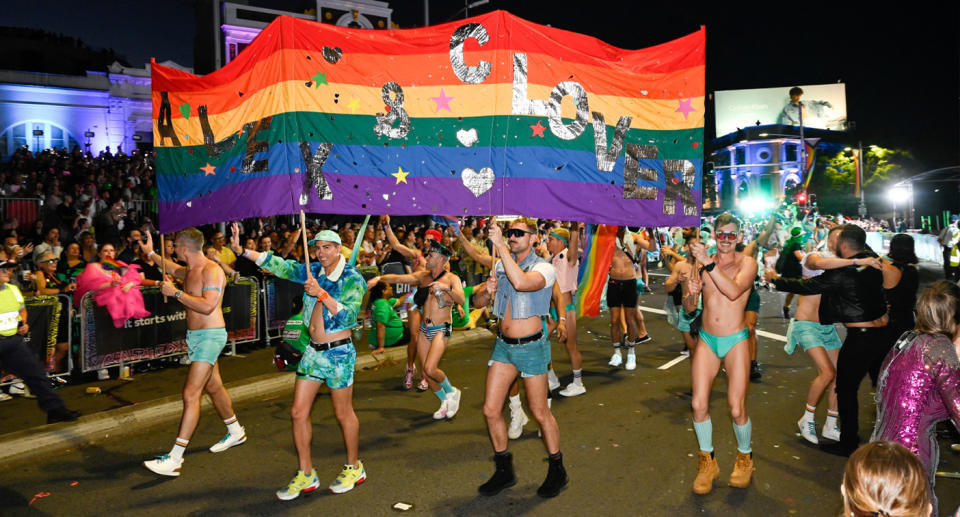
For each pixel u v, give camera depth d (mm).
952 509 4363
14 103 27578
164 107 4996
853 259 4977
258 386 7570
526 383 4520
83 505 4520
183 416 5070
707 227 9406
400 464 5234
